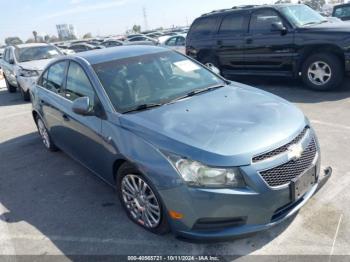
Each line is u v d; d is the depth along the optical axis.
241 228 2.77
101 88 3.78
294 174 2.88
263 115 3.20
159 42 20.62
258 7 8.44
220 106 3.47
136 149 3.10
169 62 4.41
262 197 2.71
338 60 7.23
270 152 2.79
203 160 2.72
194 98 3.76
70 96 4.47
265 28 8.26
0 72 15.70
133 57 4.31
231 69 9.30
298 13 8.16
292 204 2.94
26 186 4.70
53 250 3.27
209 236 2.79
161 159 2.89
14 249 3.35
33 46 11.39
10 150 6.23
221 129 2.98
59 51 11.40
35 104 5.70
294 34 7.70
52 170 5.11
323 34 7.27
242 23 8.73
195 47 9.90
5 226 3.77
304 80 7.83
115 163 3.50
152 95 3.84
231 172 2.68
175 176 2.79
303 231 3.10
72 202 4.10
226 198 2.68
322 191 3.65
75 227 3.59
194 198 2.73
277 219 2.85
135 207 3.42
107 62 4.16
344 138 4.94
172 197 2.84
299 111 3.46
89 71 4.04
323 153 4.54
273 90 8.33
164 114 3.36
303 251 2.88
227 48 9.12
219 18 9.30
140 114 3.43
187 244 3.12
